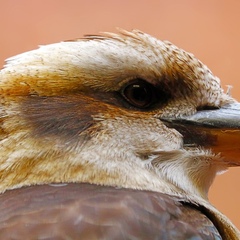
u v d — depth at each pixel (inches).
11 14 111.6
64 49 101.4
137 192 99.8
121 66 101.3
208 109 101.7
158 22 112.0
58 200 99.3
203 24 112.0
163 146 101.3
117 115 101.2
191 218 99.4
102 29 111.7
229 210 111.3
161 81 101.4
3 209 99.2
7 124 101.0
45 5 111.7
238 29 111.9
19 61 101.3
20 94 101.1
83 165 100.8
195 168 101.7
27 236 98.2
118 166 101.0
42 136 100.9
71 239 98.1
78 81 101.2
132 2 111.9
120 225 98.6
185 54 101.7
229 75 111.7
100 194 99.5
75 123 101.0
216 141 101.7
